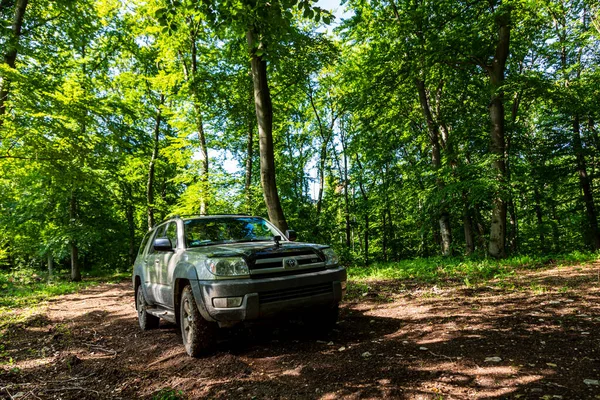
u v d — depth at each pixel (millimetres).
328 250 4641
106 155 11789
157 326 5910
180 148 15242
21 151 9648
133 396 3244
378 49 15422
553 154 15562
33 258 22375
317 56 12320
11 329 6488
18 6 11156
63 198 17562
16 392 3486
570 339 3617
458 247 17875
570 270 8086
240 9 5555
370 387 2934
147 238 6668
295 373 3391
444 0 12688
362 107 15492
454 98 16609
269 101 8766
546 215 20766
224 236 5137
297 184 26422
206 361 3891
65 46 13555
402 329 4555
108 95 16969
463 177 12734
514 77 11859
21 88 9453
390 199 21906
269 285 3857
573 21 15109
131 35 16719
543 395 2547
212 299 3762
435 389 2793
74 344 5227
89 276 22562
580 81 13938
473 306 5410
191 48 14680
